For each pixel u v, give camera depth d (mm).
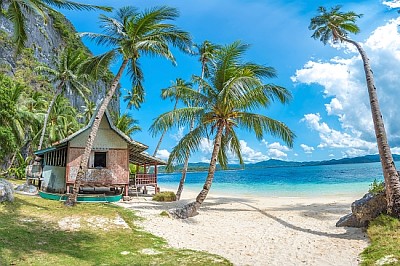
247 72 14945
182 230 12023
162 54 16969
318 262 8062
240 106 14961
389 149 11250
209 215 15578
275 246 9781
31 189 22094
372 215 11297
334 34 17281
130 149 22406
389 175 10859
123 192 21484
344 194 27453
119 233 10797
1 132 29641
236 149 18344
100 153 21094
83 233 10477
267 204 20219
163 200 21016
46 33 88438
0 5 13828
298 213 16094
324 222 13531
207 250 9312
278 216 15320
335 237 10672
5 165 43812
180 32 17312
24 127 40812
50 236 9711
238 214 16016
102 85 91875
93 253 8406
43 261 7438
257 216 15398
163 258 8211
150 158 23312
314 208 17859
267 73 16094
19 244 8484
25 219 11633
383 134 11508
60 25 98625
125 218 13531
